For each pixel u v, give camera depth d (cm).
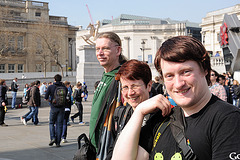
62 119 697
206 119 113
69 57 6394
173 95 121
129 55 6209
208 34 5688
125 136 135
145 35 6219
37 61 5759
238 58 1841
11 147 688
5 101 1044
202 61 116
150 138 134
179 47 115
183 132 118
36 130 945
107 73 271
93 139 257
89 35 2481
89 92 2538
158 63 127
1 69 5459
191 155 114
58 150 656
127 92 187
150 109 134
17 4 5650
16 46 5541
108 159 179
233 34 1892
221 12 5900
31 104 1055
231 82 1566
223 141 106
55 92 686
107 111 247
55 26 5912
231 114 108
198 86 116
